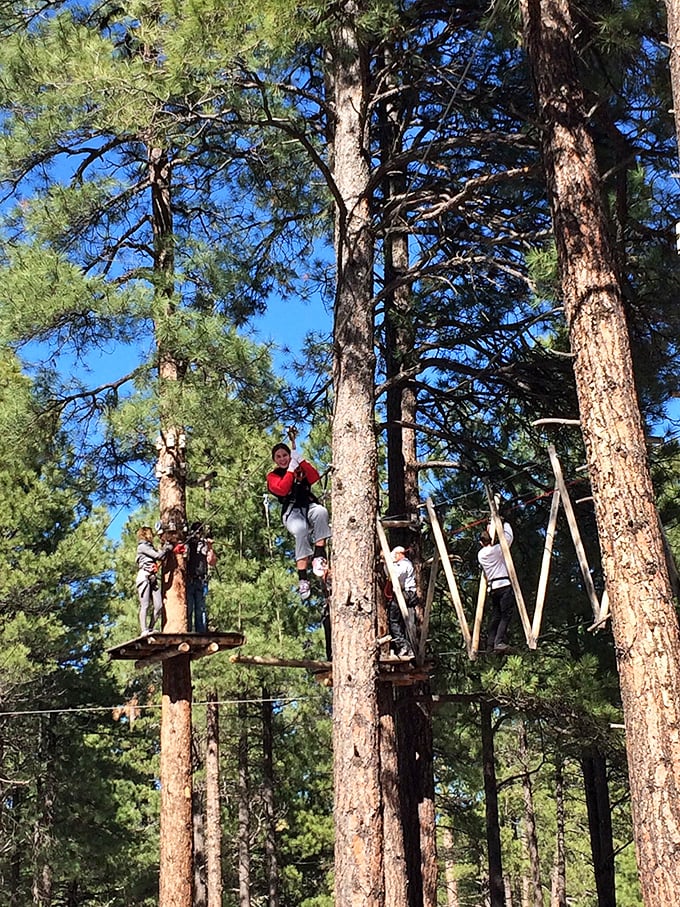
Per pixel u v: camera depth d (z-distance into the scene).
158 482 13.30
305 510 9.85
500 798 35.78
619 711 12.70
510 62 11.30
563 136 8.58
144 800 29.39
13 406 11.82
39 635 20.52
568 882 37.62
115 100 9.46
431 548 15.79
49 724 23.36
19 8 12.12
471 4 11.30
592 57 9.45
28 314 10.66
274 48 8.68
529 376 13.11
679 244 6.20
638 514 7.57
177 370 12.49
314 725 25.33
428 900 13.95
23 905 23.45
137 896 27.84
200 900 27.69
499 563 11.27
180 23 8.80
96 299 10.98
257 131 12.08
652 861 6.87
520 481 14.56
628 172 9.76
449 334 14.45
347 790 9.67
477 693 13.95
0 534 21.73
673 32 6.64
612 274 8.23
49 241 12.12
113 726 25.16
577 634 14.61
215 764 24.16
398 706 14.34
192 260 12.79
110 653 12.11
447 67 11.41
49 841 22.48
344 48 10.41
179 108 10.39
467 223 12.63
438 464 14.66
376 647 10.15
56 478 13.15
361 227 11.14
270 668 21.78
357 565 10.27
